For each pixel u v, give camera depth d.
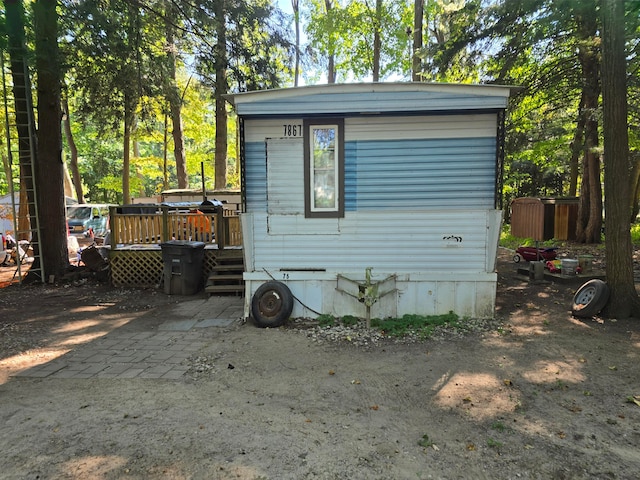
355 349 5.14
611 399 3.67
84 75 10.51
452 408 3.57
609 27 5.92
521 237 17.70
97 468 2.75
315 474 2.69
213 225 9.33
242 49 11.05
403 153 6.20
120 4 9.03
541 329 5.69
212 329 6.09
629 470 2.70
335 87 5.94
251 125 6.27
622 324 5.78
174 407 3.63
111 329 6.16
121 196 36.78
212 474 2.68
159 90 11.01
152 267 9.35
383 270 6.35
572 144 13.84
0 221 15.52
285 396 3.86
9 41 8.36
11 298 8.36
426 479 2.65
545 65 12.59
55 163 9.95
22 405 3.70
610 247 6.11
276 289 6.21
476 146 6.11
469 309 6.27
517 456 2.86
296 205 6.37
